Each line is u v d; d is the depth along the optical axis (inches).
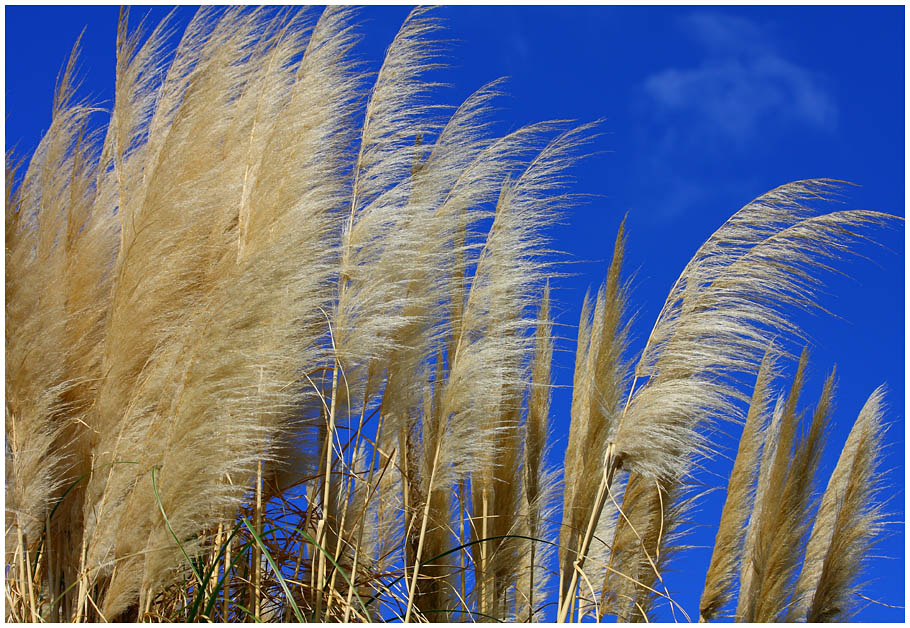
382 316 160.4
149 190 136.8
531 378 193.3
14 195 136.3
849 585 187.5
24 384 125.6
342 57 166.1
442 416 162.6
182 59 157.9
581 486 161.0
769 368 190.1
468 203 173.9
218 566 144.5
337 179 164.2
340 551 160.4
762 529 181.6
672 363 157.6
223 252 151.6
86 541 127.0
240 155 160.4
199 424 123.3
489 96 179.3
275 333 139.9
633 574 180.2
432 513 173.8
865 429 196.7
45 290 132.3
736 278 158.2
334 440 162.1
